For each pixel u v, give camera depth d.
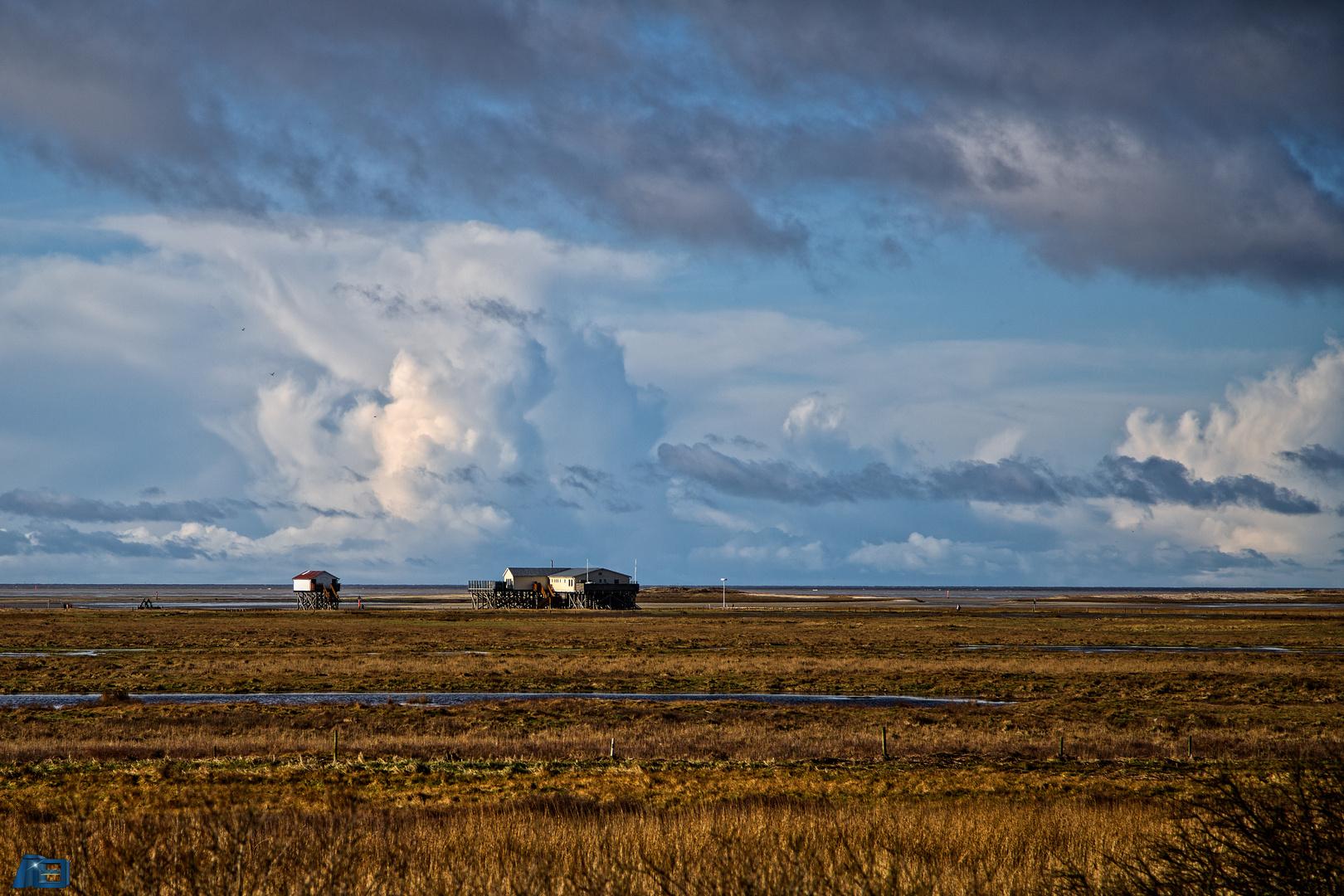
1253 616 127.88
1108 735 33.84
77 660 61.12
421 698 44.16
